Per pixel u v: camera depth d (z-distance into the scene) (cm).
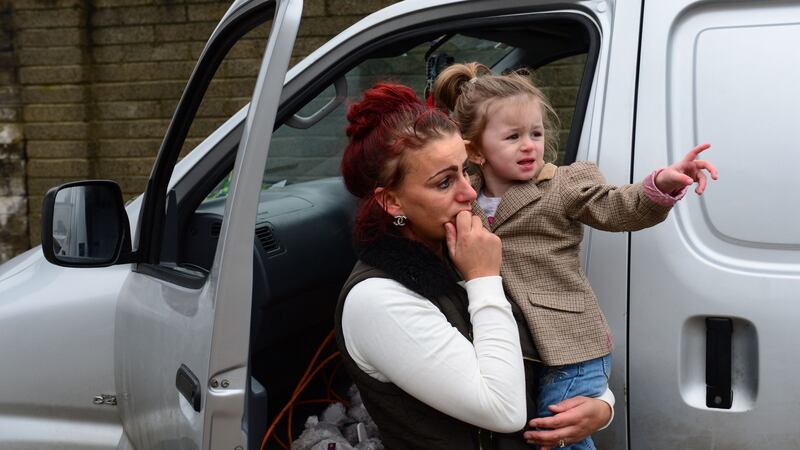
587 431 166
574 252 176
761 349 174
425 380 147
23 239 593
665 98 189
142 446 221
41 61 573
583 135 194
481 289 153
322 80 229
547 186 176
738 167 182
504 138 178
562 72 272
